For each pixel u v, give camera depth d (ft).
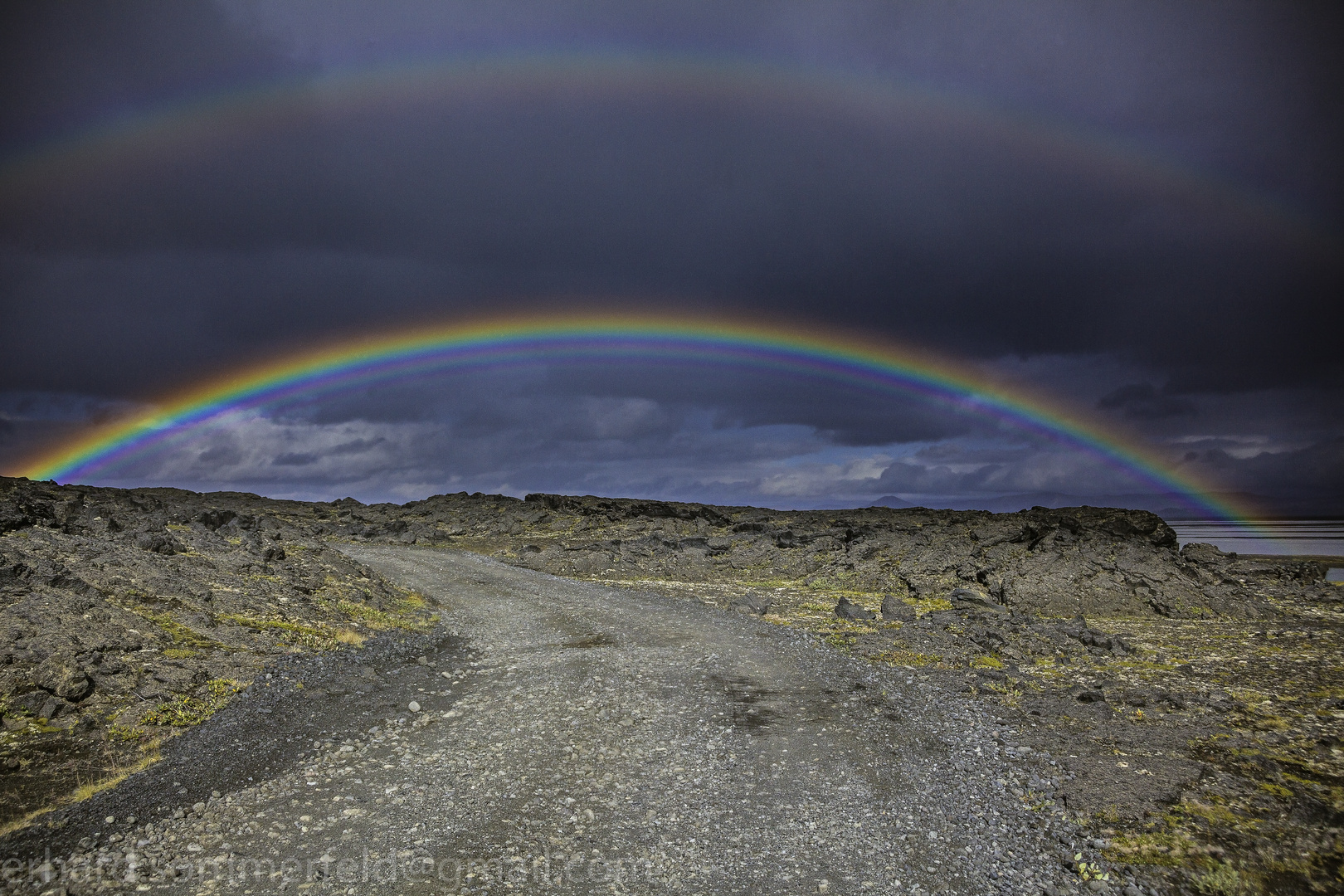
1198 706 81.76
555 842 49.39
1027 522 212.02
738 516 362.94
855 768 64.18
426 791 57.31
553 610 157.38
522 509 391.04
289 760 62.59
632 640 122.42
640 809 55.21
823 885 44.55
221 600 107.24
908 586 194.90
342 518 381.60
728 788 59.52
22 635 73.36
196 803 53.01
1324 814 52.39
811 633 130.72
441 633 129.70
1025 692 89.81
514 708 81.20
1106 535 187.73
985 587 179.83
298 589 128.06
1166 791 57.98
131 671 74.59
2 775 54.39
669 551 270.67
